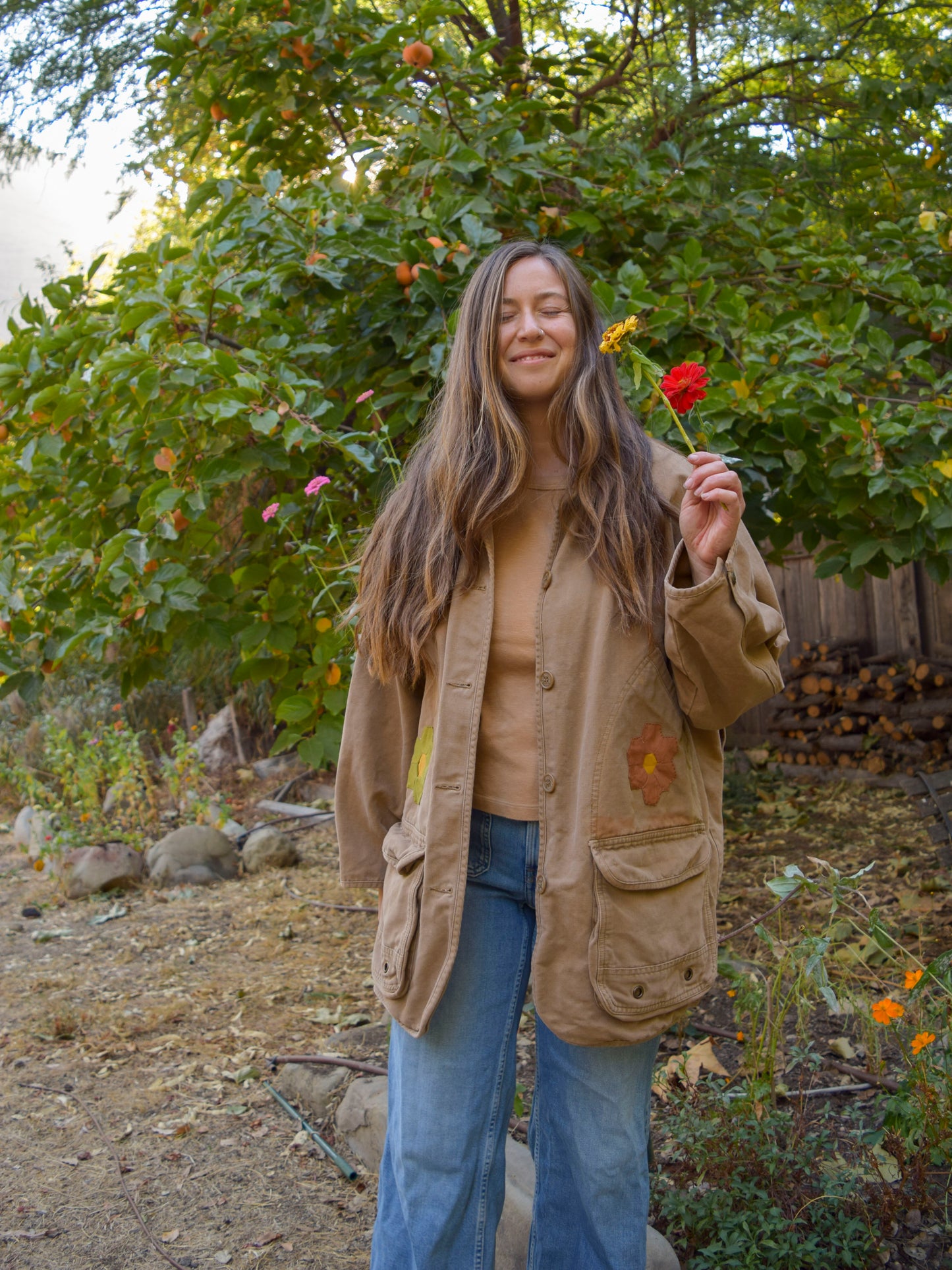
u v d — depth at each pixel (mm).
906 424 2729
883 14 5258
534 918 1405
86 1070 2939
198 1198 2254
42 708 7703
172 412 2607
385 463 2844
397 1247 1448
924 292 3277
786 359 2850
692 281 3029
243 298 3156
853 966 2910
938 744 5480
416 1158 1349
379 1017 3135
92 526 2883
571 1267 1440
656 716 1296
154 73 3438
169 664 7008
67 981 3676
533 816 1347
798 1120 2045
